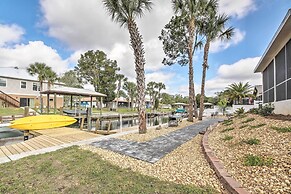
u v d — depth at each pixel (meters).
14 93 24.34
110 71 38.06
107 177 3.31
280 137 4.09
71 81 40.91
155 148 5.54
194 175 3.35
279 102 8.45
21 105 24.94
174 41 16.39
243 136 5.12
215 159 3.84
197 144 6.07
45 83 27.34
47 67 24.50
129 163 4.18
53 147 5.83
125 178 3.27
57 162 4.18
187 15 13.84
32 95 26.30
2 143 8.95
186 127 10.74
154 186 2.91
